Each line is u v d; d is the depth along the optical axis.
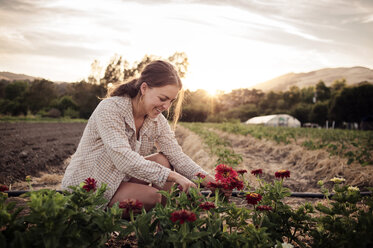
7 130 14.85
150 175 2.03
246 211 1.88
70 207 1.55
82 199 1.57
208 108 51.94
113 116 2.13
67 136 13.16
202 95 54.94
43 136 12.44
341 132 15.58
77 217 1.51
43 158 6.66
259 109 76.06
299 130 16.70
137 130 2.41
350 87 49.38
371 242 1.59
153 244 1.58
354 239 1.63
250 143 10.12
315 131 15.75
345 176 5.04
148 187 2.15
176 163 2.54
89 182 1.62
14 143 9.20
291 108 76.44
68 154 7.98
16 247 1.31
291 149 8.02
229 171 1.84
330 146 6.92
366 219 1.70
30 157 6.61
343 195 1.97
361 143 8.81
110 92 2.38
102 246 1.58
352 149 7.86
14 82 53.25
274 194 2.03
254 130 14.05
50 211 1.33
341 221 1.89
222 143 7.82
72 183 2.19
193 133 13.91
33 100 48.97
